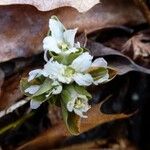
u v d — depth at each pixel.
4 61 0.15
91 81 0.13
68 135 0.15
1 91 0.15
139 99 0.18
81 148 0.17
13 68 0.15
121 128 0.18
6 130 0.17
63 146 0.17
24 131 0.17
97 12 0.16
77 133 0.13
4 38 0.15
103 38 0.16
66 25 0.15
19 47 0.15
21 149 0.17
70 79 0.13
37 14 0.15
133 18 0.16
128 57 0.16
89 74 0.13
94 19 0.16
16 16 0.15
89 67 0.13
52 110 0.17
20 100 0.15
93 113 0.15
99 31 0.16
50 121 0.17
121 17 0.16
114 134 0.18
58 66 0.13
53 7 0.14
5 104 0.15
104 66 0.13
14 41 0.15
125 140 0.18
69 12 0.15
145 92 0.18
